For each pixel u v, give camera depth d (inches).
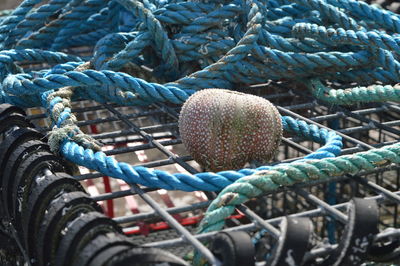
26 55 44.9
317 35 42.8
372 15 44.1
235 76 42.9
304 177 30.3
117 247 25.4
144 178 30.8
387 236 27.3
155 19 42.8
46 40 49.4
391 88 38.3
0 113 35.0
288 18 46.7
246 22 44.0
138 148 36.0
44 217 28.3
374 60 42.1
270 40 43.4
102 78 38.5
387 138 63.7
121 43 44.9
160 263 25.0
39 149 32.0
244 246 25.5
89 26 52.4
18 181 30.5
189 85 40.8
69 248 26.1
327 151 32.4
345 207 29.4
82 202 28.0
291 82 46.4
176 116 39.4
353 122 56.6
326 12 44.2
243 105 32.8
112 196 30.9
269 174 29.8
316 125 37.5
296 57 41.7
